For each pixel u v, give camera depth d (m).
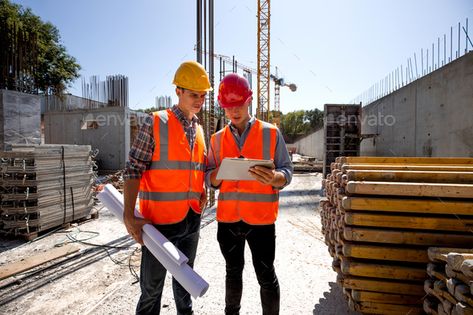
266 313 1.94
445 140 9.48
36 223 4.57
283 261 3.65
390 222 2.11
